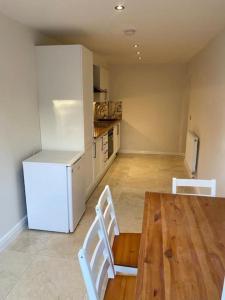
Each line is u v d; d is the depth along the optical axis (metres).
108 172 5.11
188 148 5.00
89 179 3.76
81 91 3.10
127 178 4.75
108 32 3.07
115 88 6.54
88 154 3.60
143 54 4.83
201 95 4.08
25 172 2.72
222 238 1.42
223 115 2.68
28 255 2.45
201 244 1.36
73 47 2.99
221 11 2.25
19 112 2.78
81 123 3.20
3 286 2.05
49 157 2.92
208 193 3.31
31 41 2.96
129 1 2.02
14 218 2.76
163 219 1.64
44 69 3.10
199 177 4.00
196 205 1.86
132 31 3.01
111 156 5.54
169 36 3.26
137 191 4.11
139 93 6.47
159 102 6.44
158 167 5.50
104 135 4.66
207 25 2.70
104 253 1.51
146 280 1.08
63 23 2.70
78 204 3.02
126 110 6.63
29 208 2.83
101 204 1.66
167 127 6.55
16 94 2.70
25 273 2.20
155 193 2.10
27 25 2.80
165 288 1.04
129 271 1.63
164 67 6.21
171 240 1.39
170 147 6.66
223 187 2.61
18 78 2.72
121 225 3.01
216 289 1.04
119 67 6.39
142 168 5.41
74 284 2.07
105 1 2.02
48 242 2.66
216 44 3.12
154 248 1.32
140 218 3.19
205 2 2.03
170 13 2.32
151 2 2.04
